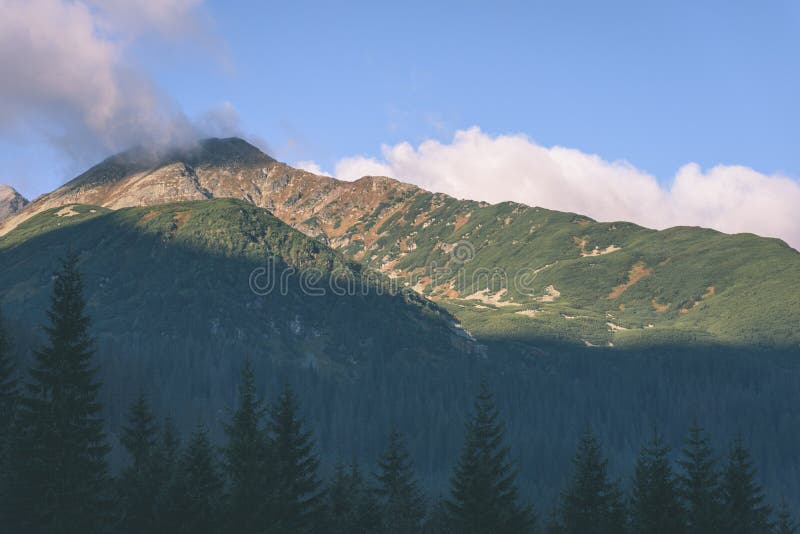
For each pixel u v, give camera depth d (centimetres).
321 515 7150
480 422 7450
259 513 6103
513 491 7131
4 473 5634
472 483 6938
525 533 6962
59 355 5841
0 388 6462
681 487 7238
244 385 6769
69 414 5747
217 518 5991
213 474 6581
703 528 6894
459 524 6900
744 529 7438
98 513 5825
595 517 7225
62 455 5669
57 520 5594
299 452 7225
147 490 6406
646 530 6688
